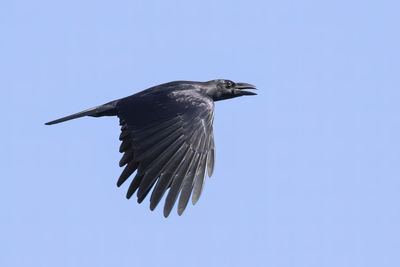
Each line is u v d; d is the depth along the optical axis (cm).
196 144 1352
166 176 1295
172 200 1272
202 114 1400
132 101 1488
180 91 1491
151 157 1323
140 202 1265
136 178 1309
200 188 1302
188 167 1318
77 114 1583
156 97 1474
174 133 1360
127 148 1425
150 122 1396
